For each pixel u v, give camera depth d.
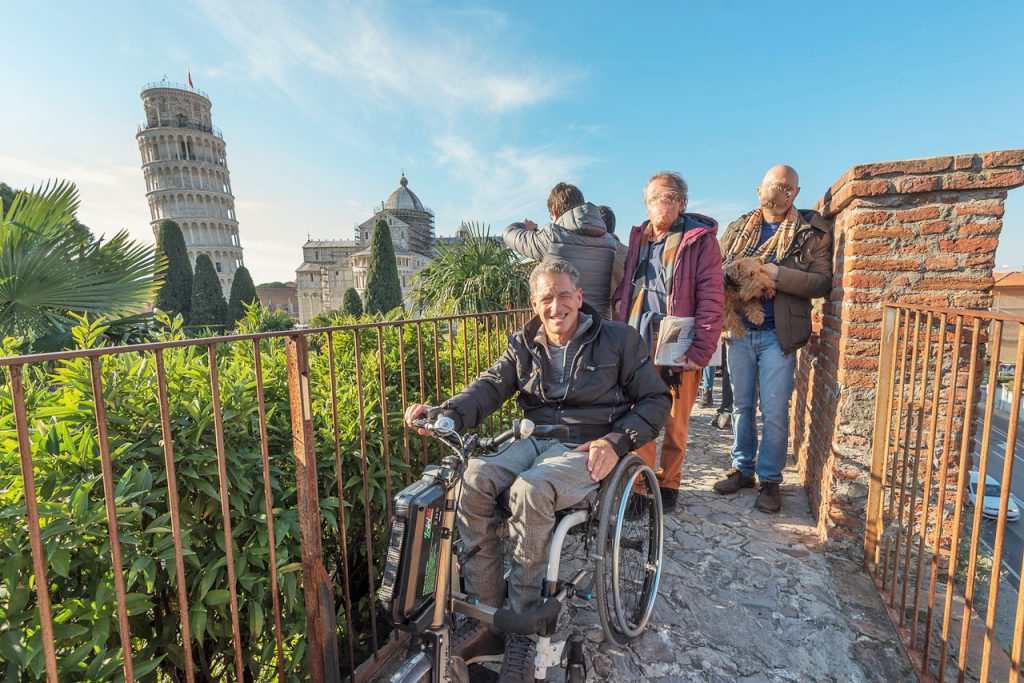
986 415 1.47
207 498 1.67
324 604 1.61
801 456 3.79
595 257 3.05
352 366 2.73
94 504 1.42
